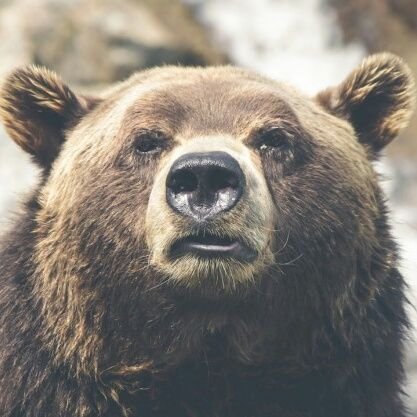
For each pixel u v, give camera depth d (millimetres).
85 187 11109
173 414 11109
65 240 11086
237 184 9656
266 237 10070
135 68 27078
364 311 11227
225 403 11117
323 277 11016
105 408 11016
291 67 31156
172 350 10789
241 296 10305
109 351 10977
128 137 10961
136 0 28656
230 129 10789
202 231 9703
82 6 27141
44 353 11000
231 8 31281
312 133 11344
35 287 11148
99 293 10938
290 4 32594
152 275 10531
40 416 10930
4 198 22969
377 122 12422
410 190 26812
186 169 9586
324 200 11062
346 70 31344
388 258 11484
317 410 11148
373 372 11250
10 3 26531
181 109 10883
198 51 29203
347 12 32156
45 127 12102
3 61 25109
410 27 32094
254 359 10961
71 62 26359
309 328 11039
